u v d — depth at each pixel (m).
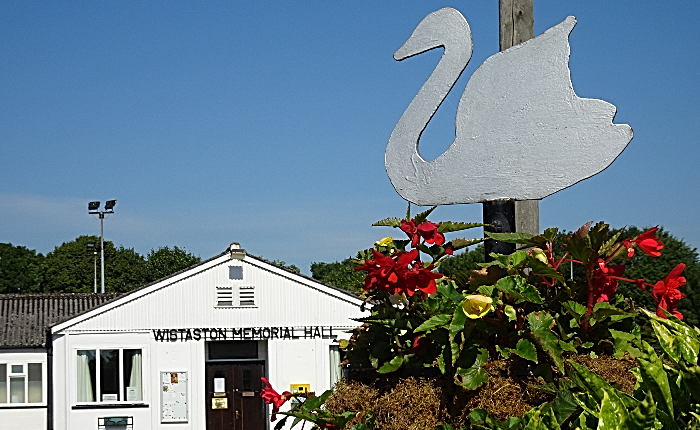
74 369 21.16
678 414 2.00
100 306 21.30
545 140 3.25
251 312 21.58
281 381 21.41
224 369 21.61
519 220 4.28
